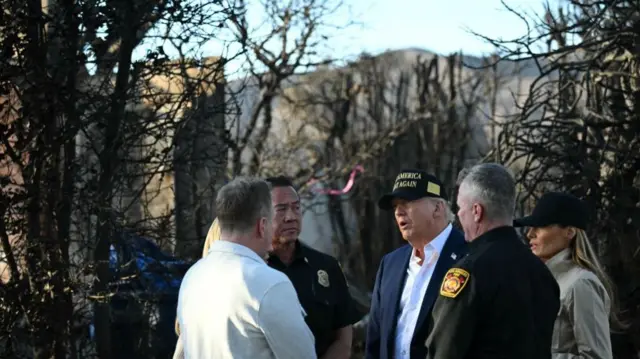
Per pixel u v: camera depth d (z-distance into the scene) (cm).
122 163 676
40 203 640
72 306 643
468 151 2034
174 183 797
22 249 629
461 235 487
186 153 709
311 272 508
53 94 632
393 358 483
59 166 654
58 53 647
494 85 1989
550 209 505
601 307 485
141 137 688
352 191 1978
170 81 716
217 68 700
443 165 2014
